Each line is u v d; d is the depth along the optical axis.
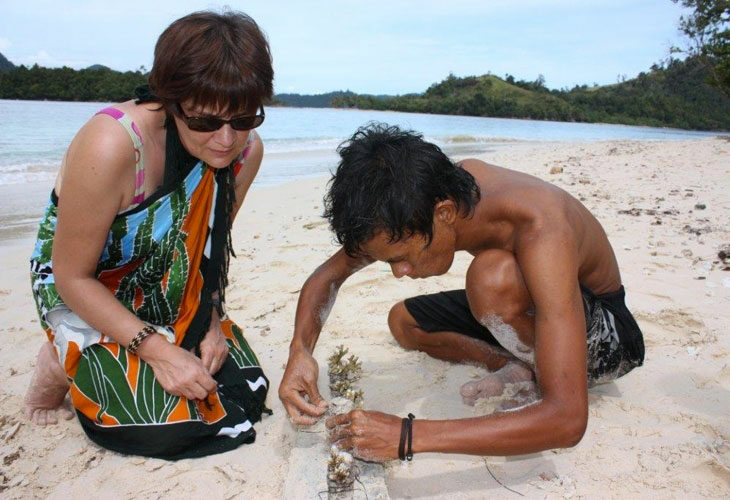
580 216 2.06
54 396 2.50
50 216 2.33
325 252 4.86
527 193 1.99
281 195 7.95
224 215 2.40
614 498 1.98
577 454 2.22
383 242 1.81
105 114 2.02
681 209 6.34
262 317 3.57
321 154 15.54
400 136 1.83
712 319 3.34
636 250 4.71
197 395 2.21
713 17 20.98
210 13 1.86
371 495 1.93
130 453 2.26
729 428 2.35
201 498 2.03
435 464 2.20
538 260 1.80
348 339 3.26
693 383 2.71
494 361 2.81
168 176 2.13
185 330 2.41
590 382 2.49
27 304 3.78
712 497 1.98
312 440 2.23
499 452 1.73
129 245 2.20
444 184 1.82
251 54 1.83
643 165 10.37
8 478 2.13
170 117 2.05
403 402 2.59
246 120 1.93
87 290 2.15
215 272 2.46
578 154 13.43
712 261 4.43
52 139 15.40
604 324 2.33
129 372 2.23
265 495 2.03
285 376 2.26
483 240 2.11
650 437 2.30
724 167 9.66
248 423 2.38
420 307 2.92
